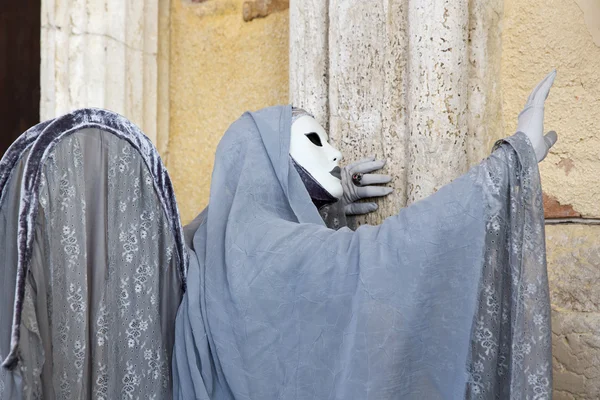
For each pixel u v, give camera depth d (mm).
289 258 2021
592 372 2373
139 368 2098
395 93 2600
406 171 2562
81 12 3248
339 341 1938
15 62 3496
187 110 3545
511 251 1858
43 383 1917
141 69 3391
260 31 3355
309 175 2326
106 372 2041
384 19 2625
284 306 2010
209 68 3494
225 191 2264
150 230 2162
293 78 2832
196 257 2244
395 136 2590
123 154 2135
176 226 2195
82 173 2049
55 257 1976
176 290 2215
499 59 2619
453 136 2475
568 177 2504
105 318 2053
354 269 1941
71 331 1980
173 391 2141
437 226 1878
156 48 3475
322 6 2773
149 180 2174
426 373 1877
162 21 3553
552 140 2021
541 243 1855
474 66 2572
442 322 1872
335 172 2416
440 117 2471
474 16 2574
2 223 1963
